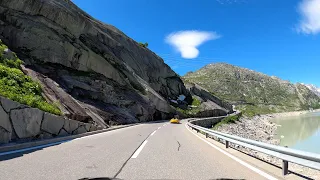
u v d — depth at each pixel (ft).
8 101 33.63
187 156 32.30
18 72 59.93
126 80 163.43
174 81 303.89
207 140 54.29
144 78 231.91
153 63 273.75
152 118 172.24
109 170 23.29
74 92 98.17
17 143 33.47
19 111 35.86
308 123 317.22
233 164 27.66
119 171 23.06
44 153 30.81
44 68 100.22
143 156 31.17
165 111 211.82
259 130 205.46
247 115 413.39
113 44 200.75
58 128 46.88
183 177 21.66
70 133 52.11
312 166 18.56
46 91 69.31
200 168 25.31
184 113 252.83
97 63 133.90
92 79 117.39
